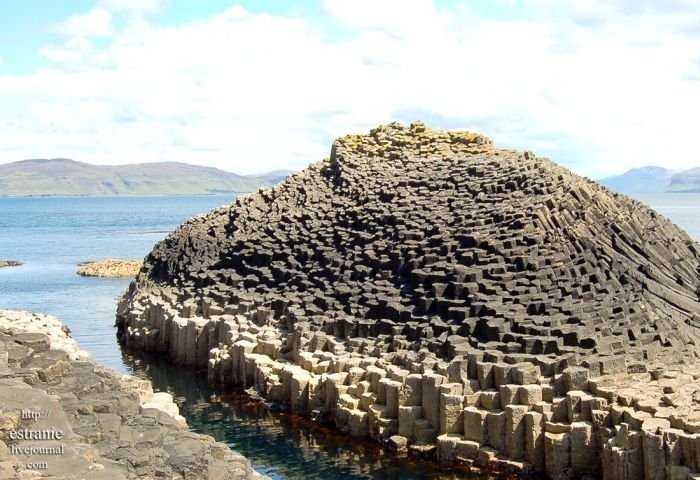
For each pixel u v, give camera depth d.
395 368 31.50
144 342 47.97
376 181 49.72
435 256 38.28
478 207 41.66
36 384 20.31
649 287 36.47
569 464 26.34
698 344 32.78
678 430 23.80
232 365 38.94
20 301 69.75
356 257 42.00
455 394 28.92
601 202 42.69
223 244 52.53
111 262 97.50
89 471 14.49
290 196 54.03
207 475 16.91
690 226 122.75
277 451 30.27
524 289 34.38
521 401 28.00
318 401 33.50
